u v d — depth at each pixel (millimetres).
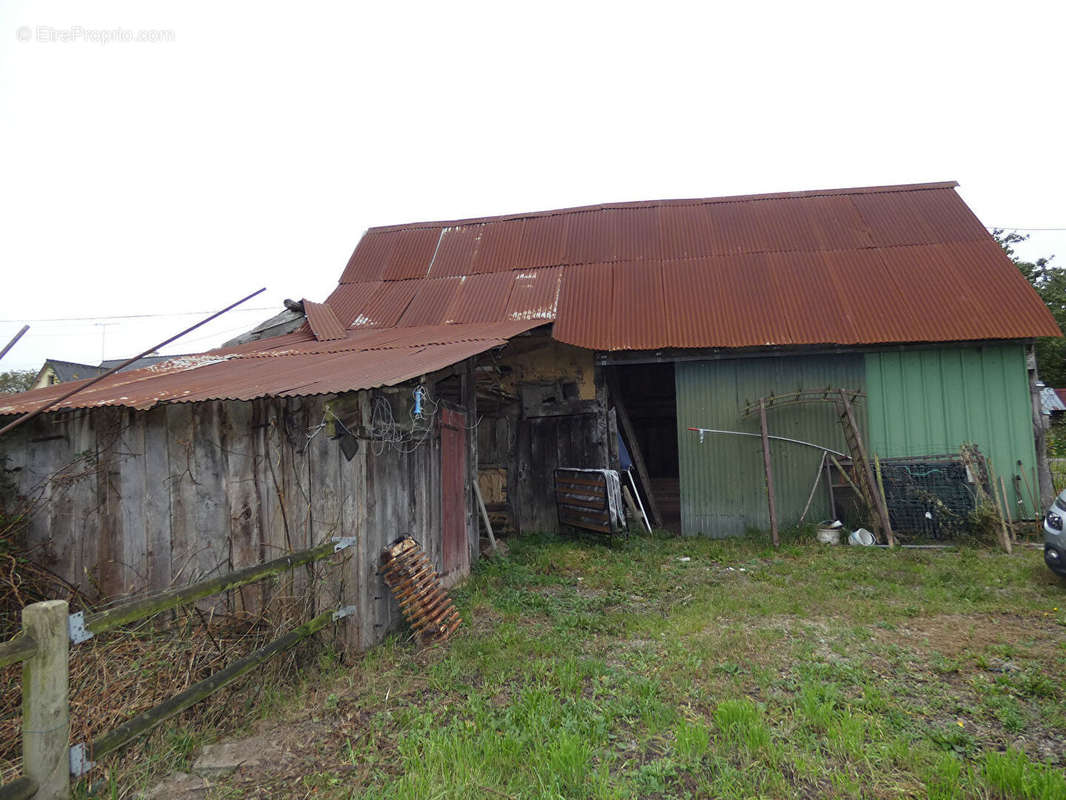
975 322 9812
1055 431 25906
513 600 6570
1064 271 33062
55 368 36344
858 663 4625
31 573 5691
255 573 3977
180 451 5703
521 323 10320
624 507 11000
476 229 15367
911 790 3033
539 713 3811
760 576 7473
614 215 14742
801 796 3021
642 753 3432
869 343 9914
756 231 13195
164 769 3422
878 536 9477
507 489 11273
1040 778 2984
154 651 4410
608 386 13039
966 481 9320
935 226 12172
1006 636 5207
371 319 12594
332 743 3676
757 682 4301
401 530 5922
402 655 5035
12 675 4168
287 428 5418
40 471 6156
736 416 10648
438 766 3244
